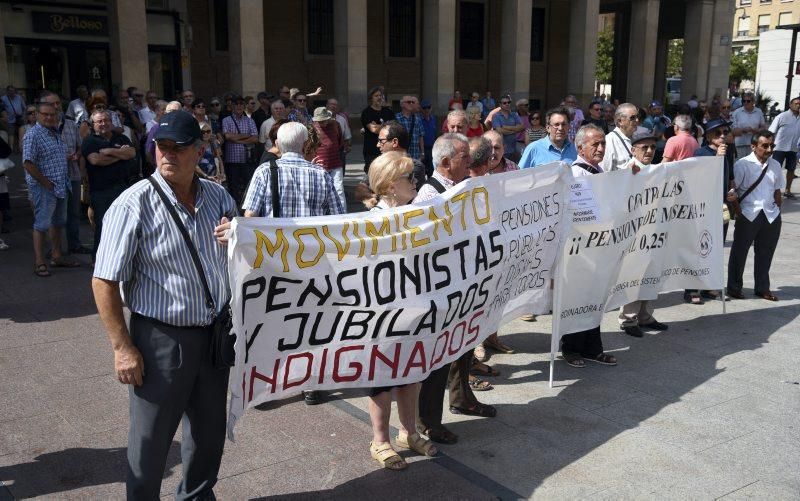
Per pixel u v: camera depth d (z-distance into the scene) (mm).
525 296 4746
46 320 6145
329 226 3377
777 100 30344
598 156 5438
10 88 17359
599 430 4391
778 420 4559
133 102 13711
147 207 2828
